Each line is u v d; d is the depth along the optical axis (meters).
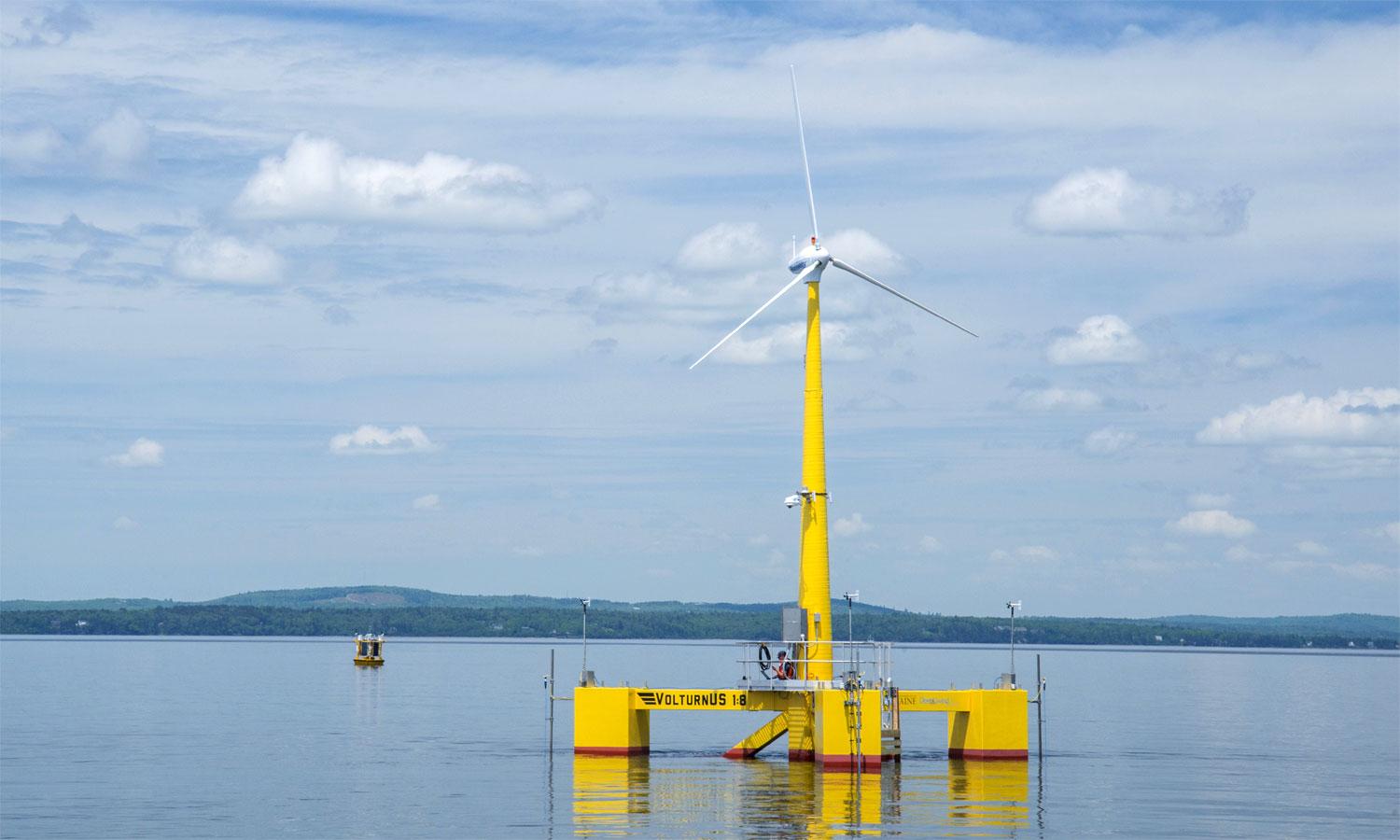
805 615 73.44
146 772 75.62
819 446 73.62
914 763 76.19
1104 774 73.75
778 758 79.12
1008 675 78.19
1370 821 58.31
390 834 54.16
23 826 56.94
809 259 74.19
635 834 53.34
